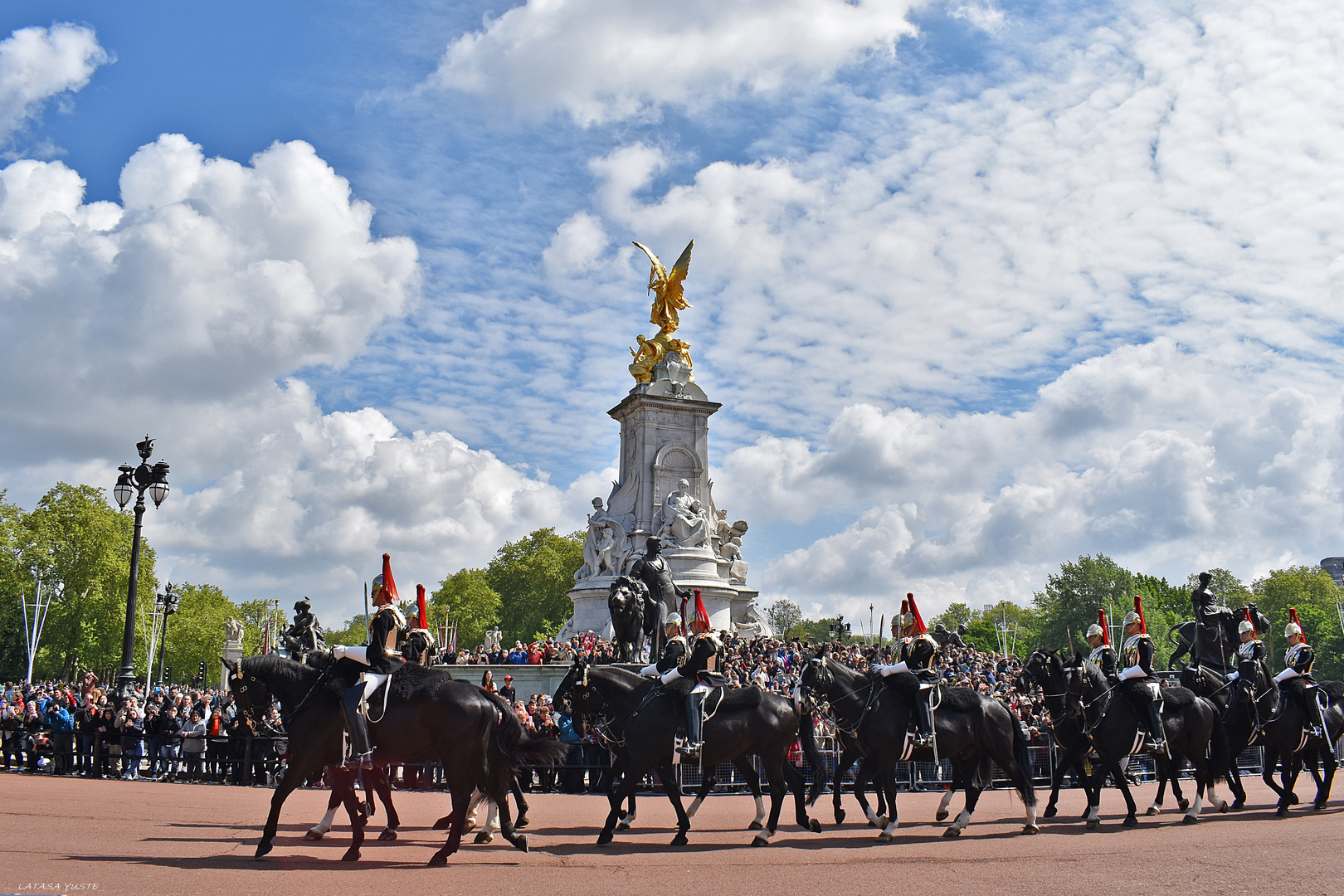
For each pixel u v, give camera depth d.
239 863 16.78
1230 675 29.03
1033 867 17.70
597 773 33.56
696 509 65.75
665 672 22.09
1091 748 25.34
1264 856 18.61
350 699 17.84
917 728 22.48
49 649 121.31
